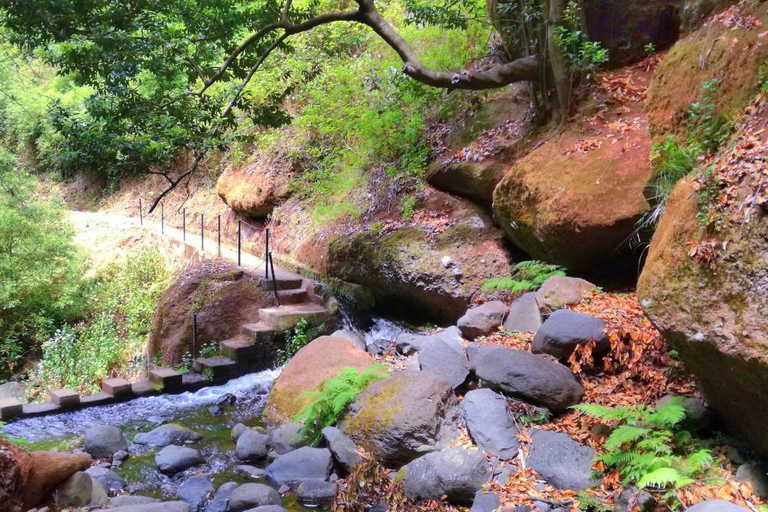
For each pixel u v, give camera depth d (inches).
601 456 178.1
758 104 173.9
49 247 554.3
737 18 214.2
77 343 430.9
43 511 174.2
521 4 332.8
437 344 252.5
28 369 514.9
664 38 323.6
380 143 435.2
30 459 177.6
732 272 148.5
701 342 152.9
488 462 192.7
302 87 552.7
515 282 290.0
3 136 757.9
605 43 326.6
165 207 764.0
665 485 161.9
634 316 234.5
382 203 409.1
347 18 339.9
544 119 336.8
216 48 374.9
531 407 213.0
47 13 331.9
